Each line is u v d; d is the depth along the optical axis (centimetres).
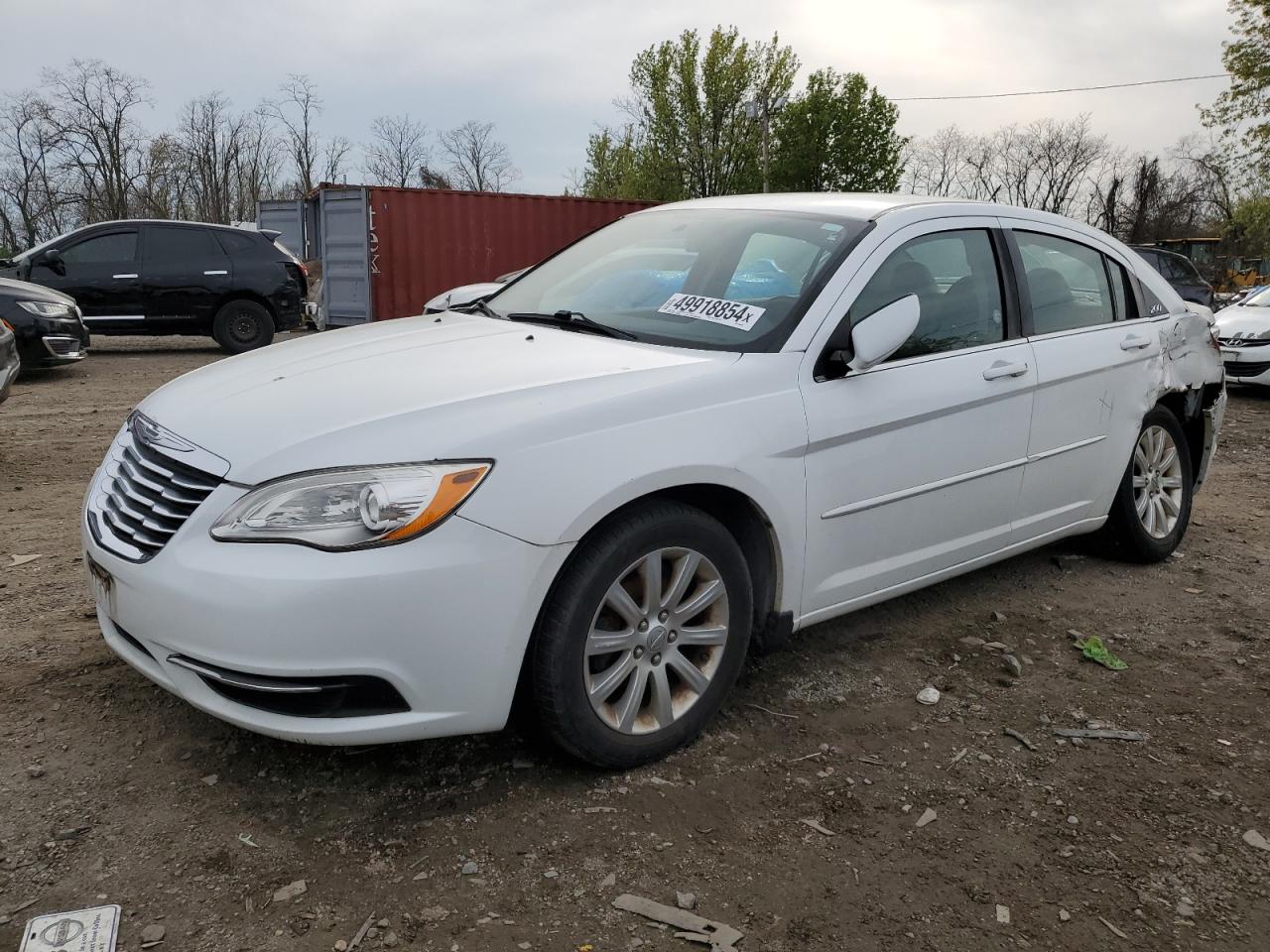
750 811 277
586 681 275
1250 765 313
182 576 250
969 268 387
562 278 409
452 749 302
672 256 385
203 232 1364
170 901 232
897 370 346
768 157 3812
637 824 268
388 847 254
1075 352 415
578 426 269
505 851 254
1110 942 232
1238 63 2561
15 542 489
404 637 245
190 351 1479
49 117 4950
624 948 223
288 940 221
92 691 328
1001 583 466
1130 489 469
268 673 242
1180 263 1869
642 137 4034
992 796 290
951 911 240
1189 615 437
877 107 3831
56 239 1306
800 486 315
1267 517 616
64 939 218
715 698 308
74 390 1039
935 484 361
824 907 239
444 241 1638
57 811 263
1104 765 311
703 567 298
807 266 347
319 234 1677
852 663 375
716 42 3816
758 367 312
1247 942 234
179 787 277
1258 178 2675
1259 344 1159
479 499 251
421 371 299
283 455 252
